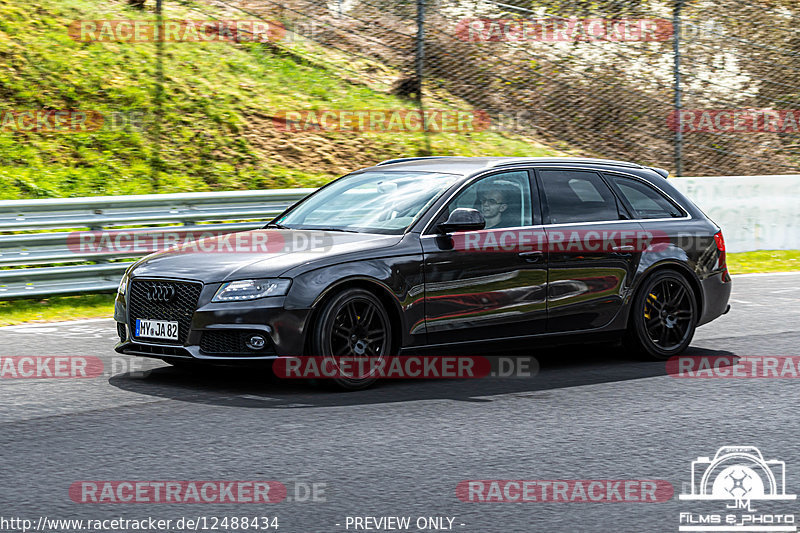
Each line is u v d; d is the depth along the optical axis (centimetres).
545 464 1866
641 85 7756
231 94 6200
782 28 8688
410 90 6850
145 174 5319
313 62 6881
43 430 2062
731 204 5597
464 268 2608
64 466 1817
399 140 6259
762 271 5119
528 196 2794
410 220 2616
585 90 7512
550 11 8169
